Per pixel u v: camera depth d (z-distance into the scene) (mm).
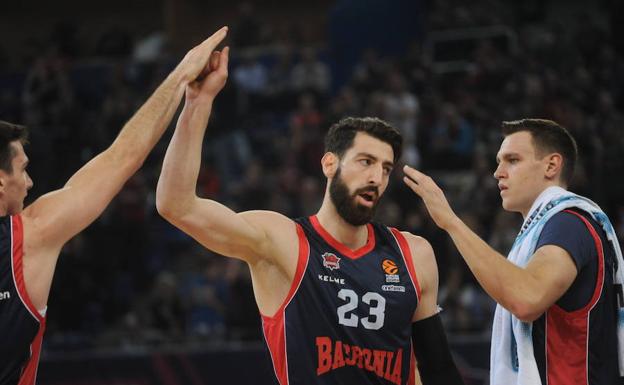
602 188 16656
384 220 14781
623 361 5508
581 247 5328
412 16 23344
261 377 12234
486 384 12070
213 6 28062
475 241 5195
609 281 5512
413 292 5297
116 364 12211
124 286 16625
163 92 4832
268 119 21078
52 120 20594
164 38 26594
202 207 5020
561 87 20297
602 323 5438
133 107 20469
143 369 12219
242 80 22438
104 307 15766
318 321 5125
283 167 18391
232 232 5090
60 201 4594
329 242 5324
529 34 24250
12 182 4770
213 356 12297
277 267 5250
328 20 25328
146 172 19719
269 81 22062
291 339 5125
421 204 15688
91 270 16172
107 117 20078
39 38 29672
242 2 27984
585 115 19922
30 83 21609
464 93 19672
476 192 16344
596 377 5398
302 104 19000
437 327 5402
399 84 18750
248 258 5297
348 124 5355
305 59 21797
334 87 23172
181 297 15203
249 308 13633
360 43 23219
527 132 5820
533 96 19047
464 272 14336
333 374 5078
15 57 29750
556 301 5402
